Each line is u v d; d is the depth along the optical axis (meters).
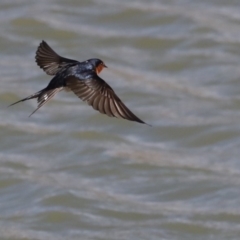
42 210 15.28
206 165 16.88
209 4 22.91
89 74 7.24
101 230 14.75
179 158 17.12
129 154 17.12
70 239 14.48
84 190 15.90
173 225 14.93
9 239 14.52
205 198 15.85
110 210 15.31
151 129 18.08
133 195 15.93
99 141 17.61
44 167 16.73
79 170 16.62
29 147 17.39
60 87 7.43
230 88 19.48
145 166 16.75
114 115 6.80
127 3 22.89
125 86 19.41
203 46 21.08
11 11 22.47
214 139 17.84
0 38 21.31
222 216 15.25
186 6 22.83
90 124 18.11
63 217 15.11
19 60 20.58
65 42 21.38
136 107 18.77
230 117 18.39
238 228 14.88
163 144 17.72
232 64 20.34
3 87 19.20
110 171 16.61
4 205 15.58
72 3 22.97
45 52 8.09
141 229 14.78
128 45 21.30
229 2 22.92
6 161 16.86
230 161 17.05
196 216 15.20
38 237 14.56
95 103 6.89
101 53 20.89
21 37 21.45
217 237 14.64
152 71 20.25
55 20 22.11
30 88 19.27
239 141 17.70
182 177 16.39
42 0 23.17
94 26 22.03
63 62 7.96
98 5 22.84
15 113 18.61
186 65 20.44
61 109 18.69
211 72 20.09
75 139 17.61
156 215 15.20
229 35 21.47
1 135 17.69
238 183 16.17
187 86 19.59
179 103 18.92
